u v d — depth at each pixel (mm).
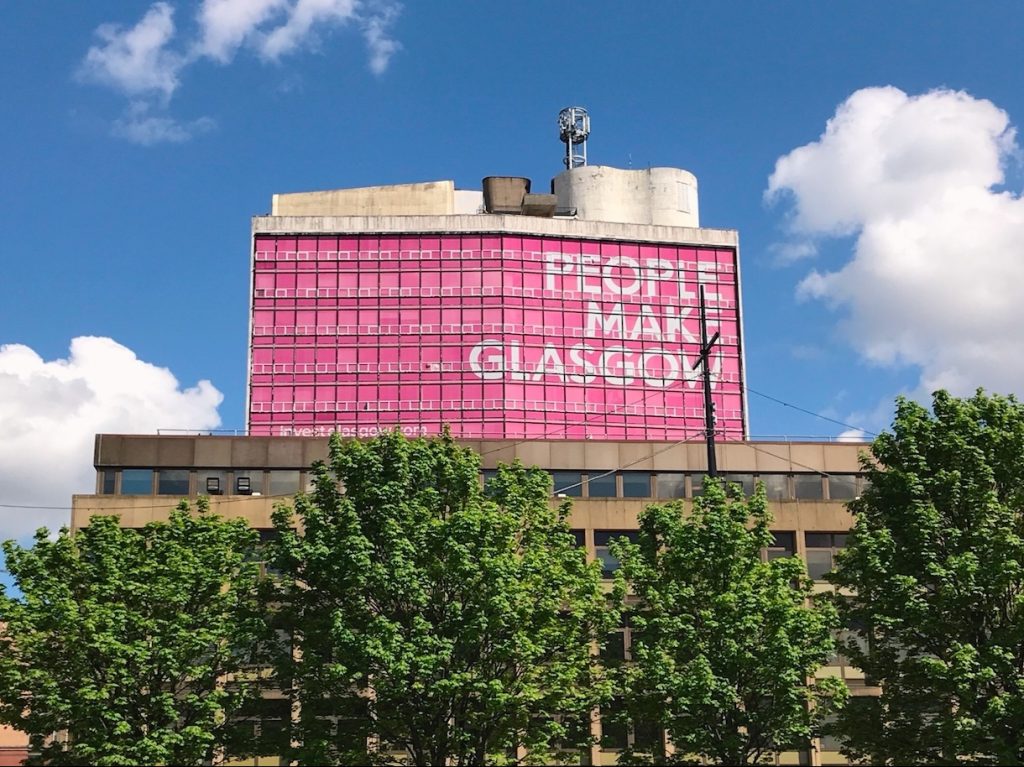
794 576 42312
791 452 63156
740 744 38719
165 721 39781
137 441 61156
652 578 41688
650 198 108438
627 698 40312
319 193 100938
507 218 96562
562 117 119312
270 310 93875
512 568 39188
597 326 95875
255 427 91125
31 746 41344
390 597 39750
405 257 95375
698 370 97000
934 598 41062
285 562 40938
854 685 54281
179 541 42562
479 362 92812
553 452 61875
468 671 38656
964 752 38844
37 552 41406
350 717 43375
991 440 42781
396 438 42750
